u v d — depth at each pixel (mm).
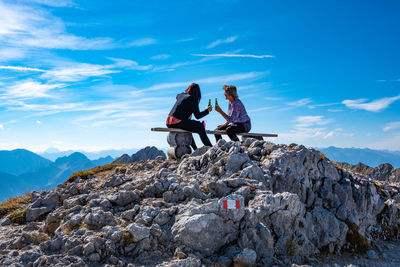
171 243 6227
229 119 12094
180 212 6832
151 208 7082
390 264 7953
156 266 5555
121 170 12133
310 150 10711
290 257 6840
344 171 11523
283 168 9258
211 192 7859
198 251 6148
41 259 5570
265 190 7957
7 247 6570
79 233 6367
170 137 11859
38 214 8453
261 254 6344
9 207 9867
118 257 5801
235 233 6566
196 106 11328
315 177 10281
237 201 6688
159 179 8719
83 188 9703
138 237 6039
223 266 5875
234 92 12062
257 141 10953
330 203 9594
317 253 7875
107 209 7508
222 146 10531
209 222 6297
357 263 7906
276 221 6992
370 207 10664
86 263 5598
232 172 9055
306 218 8336
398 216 11492
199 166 10070
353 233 8906
